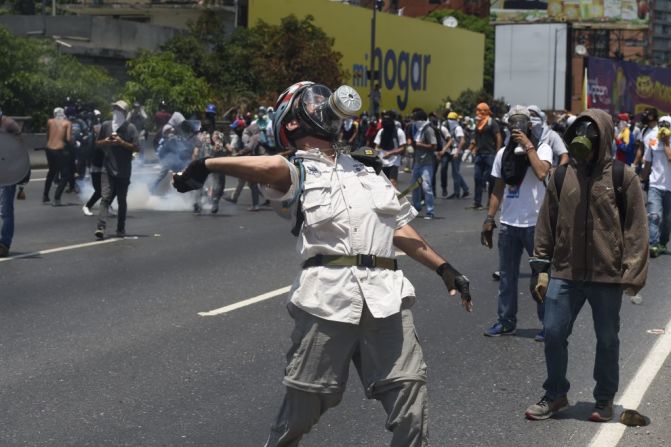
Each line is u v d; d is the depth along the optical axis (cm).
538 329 862
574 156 574
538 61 6306
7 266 1123
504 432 584
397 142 1695
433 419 607
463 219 1739
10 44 3172
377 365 418
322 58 4475
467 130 3838
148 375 690
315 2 5038
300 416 423
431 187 1753
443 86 6619
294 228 429
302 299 416
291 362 424
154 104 3475
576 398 655
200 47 4294
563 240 593
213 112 1980
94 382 671
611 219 581
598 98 6762
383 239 425
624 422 599
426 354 767
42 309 896
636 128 2008
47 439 559
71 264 1145
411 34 6094
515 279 830
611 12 9069
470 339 818
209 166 414
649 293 1047
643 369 724
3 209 1184
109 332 814
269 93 4453
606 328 593
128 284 1026
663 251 1355
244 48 4494
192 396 643
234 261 1190
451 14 10325
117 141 1352
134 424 587
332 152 442
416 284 1067
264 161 415
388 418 417
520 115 793
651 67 7562
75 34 4031
